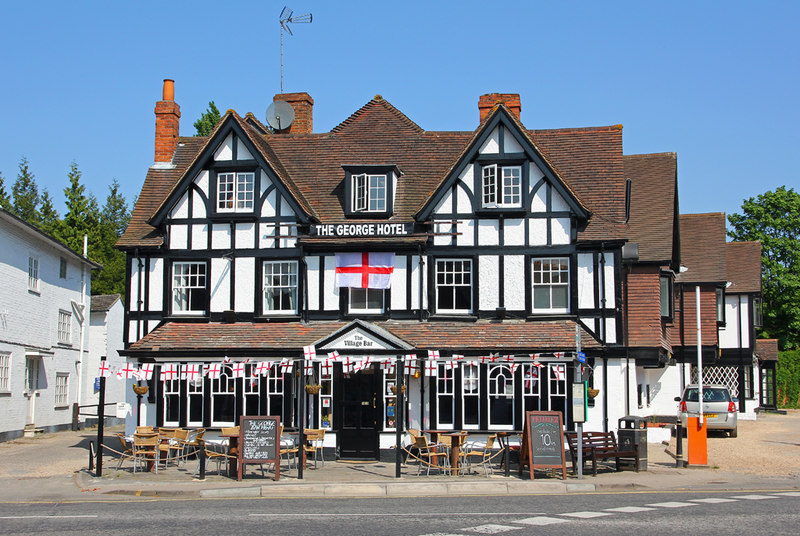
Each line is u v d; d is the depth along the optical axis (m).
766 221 51.41
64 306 33.03
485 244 23.03
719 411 26.52
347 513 12.75
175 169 26.56
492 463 20.80
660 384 34.12
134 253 24.06
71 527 11.70
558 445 17.34
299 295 23.30
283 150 26.33
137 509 13.59
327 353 21.08
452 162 25.19
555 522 11.66
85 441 27.39
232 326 23.22
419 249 22.98
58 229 58.56
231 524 11.74
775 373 43.28
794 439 26.11
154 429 21.83
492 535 10.68
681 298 34.84
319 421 21.97
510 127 23.05
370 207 23.97
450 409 21.91
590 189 24.34
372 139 26.27
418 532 10.94
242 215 23.62
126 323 23.89
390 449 21.69
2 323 27.08
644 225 26.59
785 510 12.77
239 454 17.34
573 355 21.34
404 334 22.20
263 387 22.45
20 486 17.14
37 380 30.47
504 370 21.89
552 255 22.88
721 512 12.56
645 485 16.52
